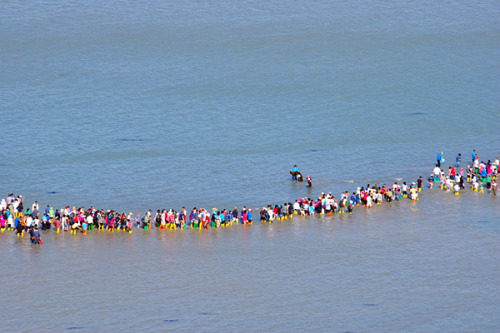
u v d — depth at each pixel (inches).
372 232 6338.6
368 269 5580.7
